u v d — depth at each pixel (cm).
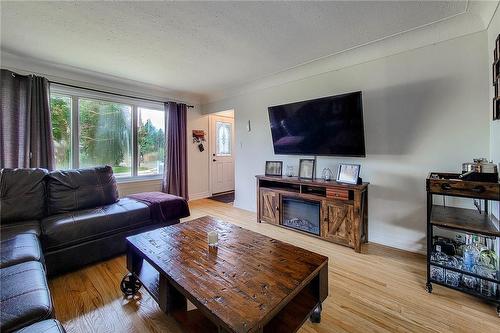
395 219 251
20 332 86
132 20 200
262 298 105
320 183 270
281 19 200
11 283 112
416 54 232
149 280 162
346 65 280
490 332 136
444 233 220
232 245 162
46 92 293
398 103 244
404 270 205
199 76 353
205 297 106
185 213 301
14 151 271
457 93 212
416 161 236
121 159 392
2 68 267
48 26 209
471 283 167
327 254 238
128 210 249
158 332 140
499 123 176
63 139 332
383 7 184
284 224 314
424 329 139
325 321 146
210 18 197
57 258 198
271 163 363
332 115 271
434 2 178
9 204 207
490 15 183
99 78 351
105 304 165
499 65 164
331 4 180
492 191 148
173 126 439
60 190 242
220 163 550
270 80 360
